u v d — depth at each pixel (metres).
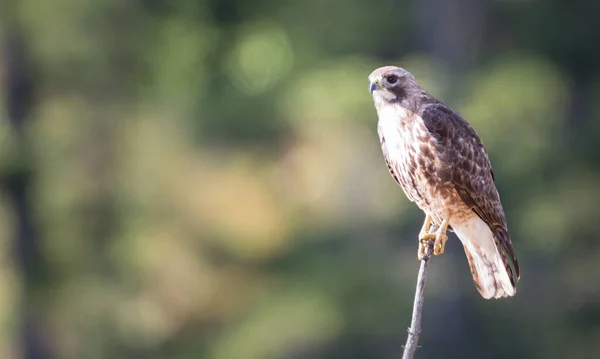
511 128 17.44
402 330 17.98
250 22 19.66
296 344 18.19
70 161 19.09
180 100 19.02
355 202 19.44
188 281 19.83
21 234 19.28
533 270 19.05
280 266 19.30
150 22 18.81
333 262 18.42
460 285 18.97
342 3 19.38
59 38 18.11
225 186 19.62
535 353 18.55
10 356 20.12
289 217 19.31
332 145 19.41
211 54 19.52
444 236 9.27
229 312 19.61
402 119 9.21
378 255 18.52
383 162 19.16
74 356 19.81
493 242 9.36
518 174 17.81
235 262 19.88
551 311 18.83
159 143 19.28
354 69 18.05
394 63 19.34
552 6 18.94
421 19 19.45
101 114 19.09
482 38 19.36
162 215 19.58
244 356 18.23
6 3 17.72
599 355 18.23
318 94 17.56
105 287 19.75
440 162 9.12
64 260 19.59
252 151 18.84
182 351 19.39
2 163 18.22
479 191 9.23
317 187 19.61
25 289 19.61
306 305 18.05
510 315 18.98
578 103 19.34
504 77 17.69
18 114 18.56
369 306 17.91
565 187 17.97
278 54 19.31
